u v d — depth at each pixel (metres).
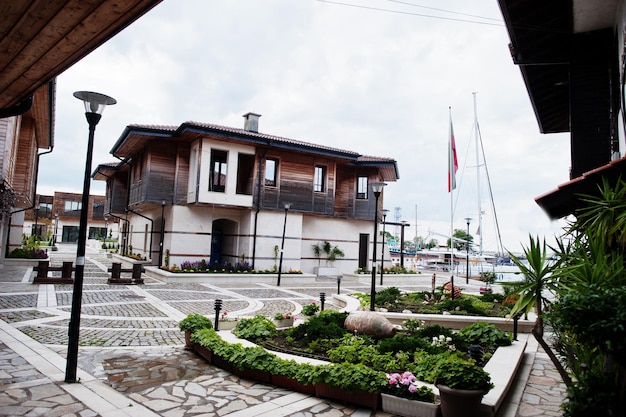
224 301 14.77
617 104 8.08
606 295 3.61
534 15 8.62
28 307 11.63
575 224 5.52
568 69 10.37
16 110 6.43
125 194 32.28
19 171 23.17
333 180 26.55
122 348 7.98
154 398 5.48
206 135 21.53
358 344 7.05
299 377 5.78
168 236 23.09
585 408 3.83
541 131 14.56
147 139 22.50
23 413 4.79
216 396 5.62
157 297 14.88
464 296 15.88
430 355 6.55
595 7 8.09
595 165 8.85
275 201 24.17
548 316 4.13
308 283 22.72
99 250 43.41
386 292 14.95
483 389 4.88
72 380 5.91
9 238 27.02
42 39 4.30
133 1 3.60
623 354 3.54
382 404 5.31
